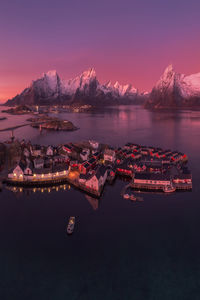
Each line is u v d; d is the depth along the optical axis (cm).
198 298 4097
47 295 4134
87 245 5381
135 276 4562
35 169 8744
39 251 5162
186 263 4900
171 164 11462
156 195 7944
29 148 13700
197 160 12400
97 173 8050
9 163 10881
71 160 11125
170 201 7512
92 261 4916
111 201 7500
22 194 7931
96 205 7212
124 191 8106
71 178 9038
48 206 7100
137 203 7369
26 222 6212
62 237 5644
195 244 5453
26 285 4334
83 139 19088
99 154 12369
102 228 6012
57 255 5059
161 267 4797
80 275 4572
